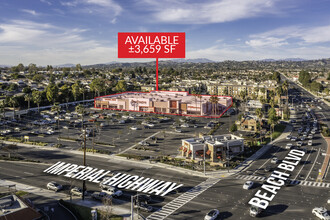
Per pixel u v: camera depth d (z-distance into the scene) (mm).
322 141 109750
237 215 53938
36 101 169625
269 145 104500
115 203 59594
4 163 84750
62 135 118250
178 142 108250
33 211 51594
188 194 63688
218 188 66875
